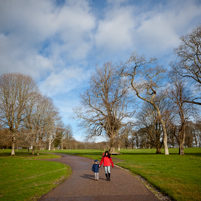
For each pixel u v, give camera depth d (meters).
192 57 27.58
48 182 9.67
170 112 30.78
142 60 31.69
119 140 33.53
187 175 10.85
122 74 32.97
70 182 9.73
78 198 6.71
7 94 34.28
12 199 6.60
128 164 17.97
